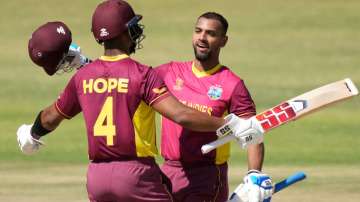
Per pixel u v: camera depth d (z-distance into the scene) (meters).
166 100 18.47
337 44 99.06
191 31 107.44
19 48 99.69
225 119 18.22
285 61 91.06
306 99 18.33
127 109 18.61
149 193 18.83
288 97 73.62
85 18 113.56
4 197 37.78
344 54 93.88
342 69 86.56
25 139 20.17
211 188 22.34
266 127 18.19
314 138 57.28
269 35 104.56
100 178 18.80
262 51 96.50
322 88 18.38
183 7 119.19
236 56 94.12
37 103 72.56
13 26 110.19
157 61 92.56
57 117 19.69
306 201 36.28
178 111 18.34
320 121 62.84
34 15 115.25
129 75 18.67
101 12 18.94
